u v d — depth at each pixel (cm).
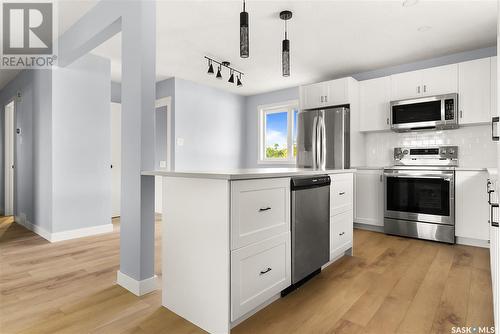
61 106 338
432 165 376
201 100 512
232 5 255
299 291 205
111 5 232
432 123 349
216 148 539
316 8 260
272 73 448
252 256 165
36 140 375
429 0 248
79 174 354
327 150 405
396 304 187
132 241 206
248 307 162
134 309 182
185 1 248
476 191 310
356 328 160
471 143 353
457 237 328
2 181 524
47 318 170
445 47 346
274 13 268
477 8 260
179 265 177
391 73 416
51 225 335
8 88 490
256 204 167
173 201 182
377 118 399
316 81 488
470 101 330
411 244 325
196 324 166
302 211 205
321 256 229
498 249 122
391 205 366
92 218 366
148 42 205
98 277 231
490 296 197
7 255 285
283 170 216
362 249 306
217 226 155
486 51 347
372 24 290
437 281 223
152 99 207
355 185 402
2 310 179
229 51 362
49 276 232
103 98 375
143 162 201
